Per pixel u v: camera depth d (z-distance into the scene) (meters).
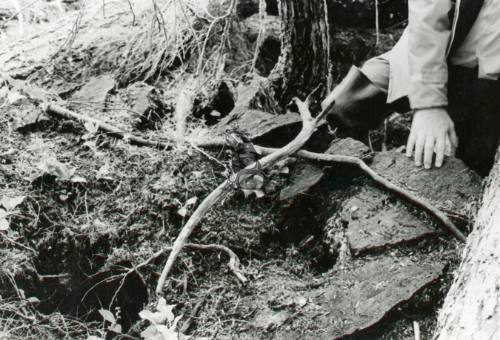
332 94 2.96
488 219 2.21
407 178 2.71
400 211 2.62
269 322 2.29
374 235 2.54
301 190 2.77
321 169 2.86
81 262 2.61
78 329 2.54
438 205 2.58
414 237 2.50
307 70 3.34
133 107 3.11
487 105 2.73
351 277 2.43
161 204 2.69
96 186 2.74
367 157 2.85
